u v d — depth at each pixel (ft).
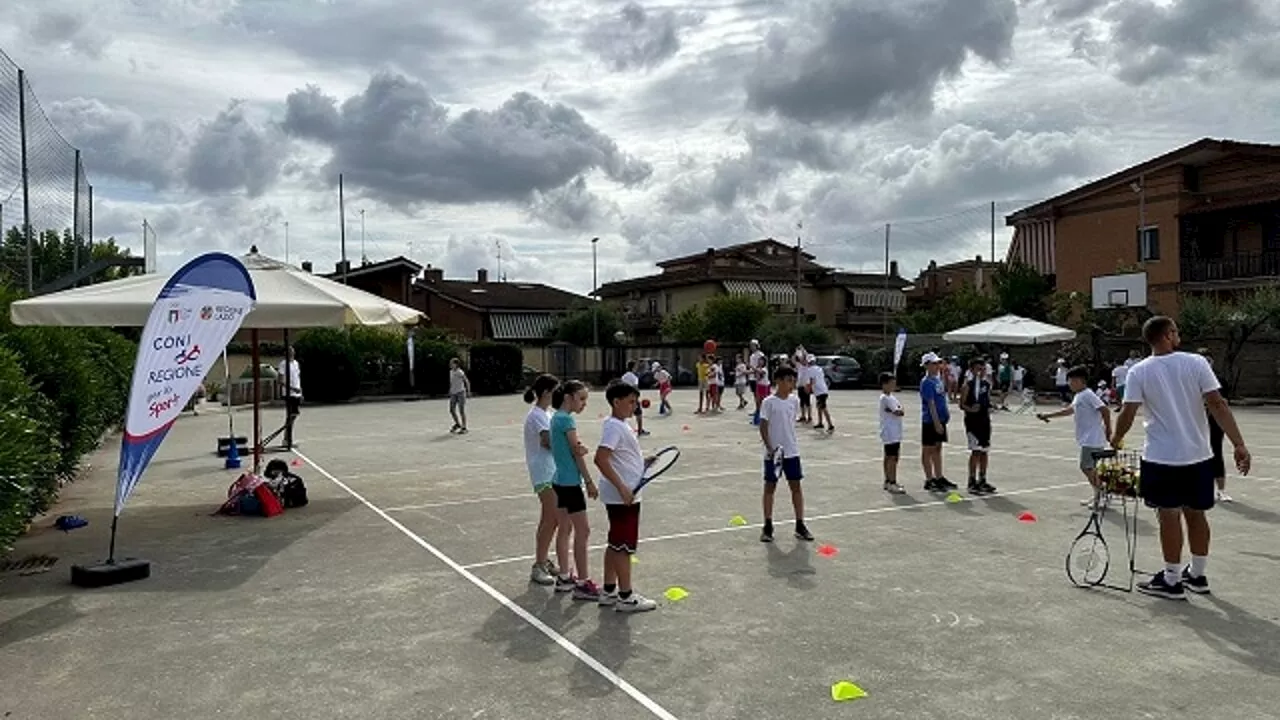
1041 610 21.34
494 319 203.51
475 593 23.54
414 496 39.37
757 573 25.20
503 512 35.29
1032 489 38.96
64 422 35.63
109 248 92.99
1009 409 88.07
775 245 242.37
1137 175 130.31
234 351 130.93
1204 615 20.68
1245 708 15.49
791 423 29.48
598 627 20.53
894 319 197.47
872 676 17.28
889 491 38.70
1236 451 21.53
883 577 24.58
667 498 37.60
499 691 16.76
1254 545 27.63
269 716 15.78
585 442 61.67
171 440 66.23
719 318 183.73
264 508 34.86
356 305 36.37
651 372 144.77
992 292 159.94
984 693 16.34
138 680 17.56
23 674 17.94
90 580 24.57
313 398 115.65
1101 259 135.85
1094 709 15.55
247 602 22.90
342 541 30.14
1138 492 25.52
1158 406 21.98
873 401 102.73
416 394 127.34
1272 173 118.32
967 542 28.84
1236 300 111.86
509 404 110.52
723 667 17.87
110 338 58.90
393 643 19.60
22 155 49.47
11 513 22.16
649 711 15.78
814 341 160.76
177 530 32.27
